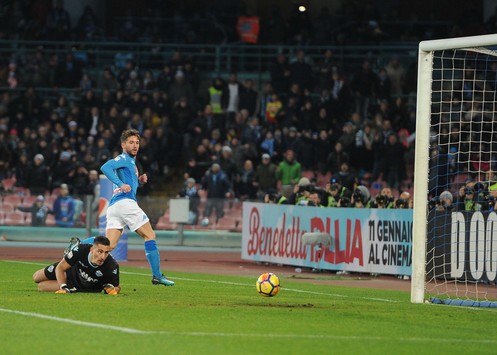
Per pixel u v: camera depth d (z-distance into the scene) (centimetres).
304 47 6153
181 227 5009
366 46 6366
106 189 3838
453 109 5334
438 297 2609
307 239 3544
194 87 5894
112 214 2492
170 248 5009
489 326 1877
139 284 2745
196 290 2556
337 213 3575
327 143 5362
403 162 5238
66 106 5978
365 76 5712
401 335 1691
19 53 6425
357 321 1878
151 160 5531
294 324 1786
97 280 2283
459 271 2962
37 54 6188
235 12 6856
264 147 5428
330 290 2770
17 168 5416
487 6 6475
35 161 5362
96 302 2078
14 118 5875
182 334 1600
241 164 5406
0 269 3341
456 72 5453
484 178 4750
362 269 3462
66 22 6512
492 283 2892
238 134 5644
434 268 3006
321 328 1742
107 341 1505
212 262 4162
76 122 5741
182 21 6681
